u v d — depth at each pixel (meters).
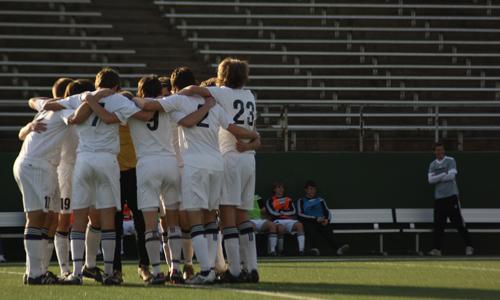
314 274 36.66
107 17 78.12
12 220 55.12
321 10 81.38
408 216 59.69
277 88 73.00
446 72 76.69
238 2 81.38
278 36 78.69
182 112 30.62
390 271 38.50
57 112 31.97
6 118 63.97
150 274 32.59
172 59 75.38
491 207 60.72
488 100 75.19
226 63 31.91
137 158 31.06
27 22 77.44
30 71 73.12
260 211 57.34
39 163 31.62
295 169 58.66
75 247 31.42
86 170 30.77
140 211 33.06
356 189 59.38
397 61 77.31
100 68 73.50
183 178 30.75
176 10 80.00
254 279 32.00
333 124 62.62
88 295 27.33
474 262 46.22
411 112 63.47
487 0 84.00
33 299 26.47
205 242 31.03
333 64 76.56
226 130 31.86
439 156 58.12
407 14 82.12
